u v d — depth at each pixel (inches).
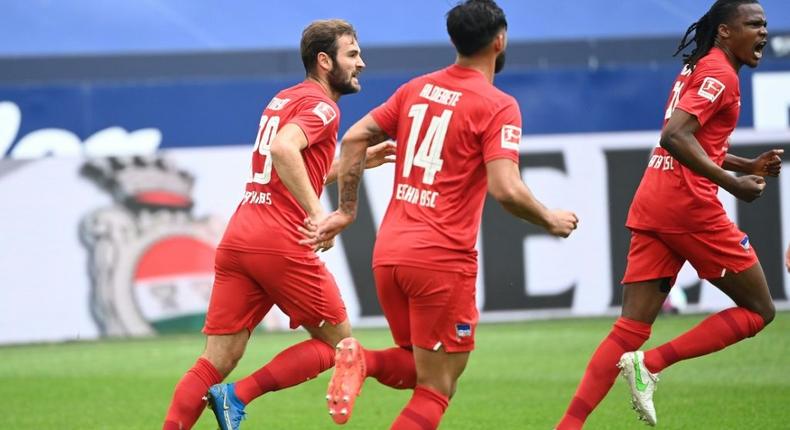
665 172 786.8
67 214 1528.1
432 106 677.3
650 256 796.6
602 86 1612.9
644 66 1617.9
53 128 1563.7
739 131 1600.6
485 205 1579.7
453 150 665.6
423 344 673.6
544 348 1380.4
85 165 1534.2
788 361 1245.1
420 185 674.8
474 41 674.8
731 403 1016.2
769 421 928.9
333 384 660.1
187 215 1550.2
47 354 1430.9
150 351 1427.2
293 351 784.3
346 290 1557.6
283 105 777.6
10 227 1518.2
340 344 668.1
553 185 1600.6
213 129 1573.6
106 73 1884.8
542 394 1098.1
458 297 668.1
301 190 731.4
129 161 1542.8
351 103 1605.6
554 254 1589.6
